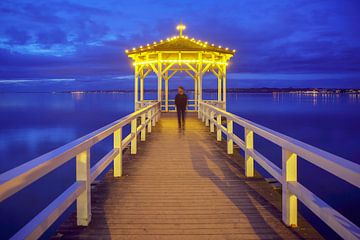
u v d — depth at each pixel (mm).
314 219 12844
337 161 2393
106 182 5461
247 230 3510
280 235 3381
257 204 4332
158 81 15477
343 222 2383
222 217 3881
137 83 16531
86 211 3617
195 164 6777
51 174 19906
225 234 3416
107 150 25734
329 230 12016
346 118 50625
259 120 47188
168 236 3375
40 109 75375
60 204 2840
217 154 7789
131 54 16234
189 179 5625
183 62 15375
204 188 5090
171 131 11492
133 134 7609
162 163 6887
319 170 21469
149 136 10477
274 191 4918
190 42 15531
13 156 24719
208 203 4383
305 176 20109
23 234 2215
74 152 3143
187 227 3598
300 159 24844
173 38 15891
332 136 33625
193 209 4156
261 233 3434
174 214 3986
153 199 4562
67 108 78062
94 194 4805
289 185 3518
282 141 3625
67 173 20031
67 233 3436
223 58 16281
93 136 3871
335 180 19344
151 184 5336
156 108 13805
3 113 63219
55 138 32375
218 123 9516
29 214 14422
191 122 14039
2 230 12945
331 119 49031
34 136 33688
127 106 85625
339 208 15320
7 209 14922
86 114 57906
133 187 5164
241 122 6020
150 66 16688
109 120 47094
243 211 4074
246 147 5727
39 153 25672
